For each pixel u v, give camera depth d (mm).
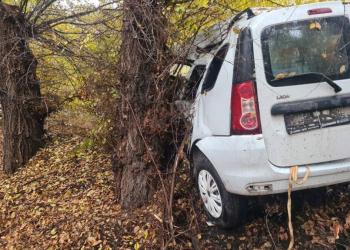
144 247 4383
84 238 4863
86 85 6035
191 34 4754
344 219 4309
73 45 7090
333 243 4051
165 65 4742
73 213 5559
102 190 6039
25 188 6816
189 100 4746
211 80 4285
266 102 3646
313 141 3695
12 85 7520
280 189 3697
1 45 7277
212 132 4109
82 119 8258
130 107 4910
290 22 3771
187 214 4570
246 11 4066
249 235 4246
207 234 4328
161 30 4727
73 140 8609
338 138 3734
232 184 3844
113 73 5363
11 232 5672
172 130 4758
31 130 8031
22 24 7367
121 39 5227
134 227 4742
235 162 3768
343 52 3824
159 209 4605
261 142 3643
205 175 4312
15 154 7789
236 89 3752
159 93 4730
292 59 3725
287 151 3660
